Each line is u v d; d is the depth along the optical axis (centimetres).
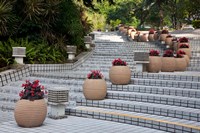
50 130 663
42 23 1484
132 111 808
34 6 1377
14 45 1346
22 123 682
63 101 769
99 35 3133
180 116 728
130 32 2917
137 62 1115
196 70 1297
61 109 786
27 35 1473
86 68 1470
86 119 778
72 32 1587
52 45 1494
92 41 2020
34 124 684
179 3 3838
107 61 1545
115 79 978
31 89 694
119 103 833
